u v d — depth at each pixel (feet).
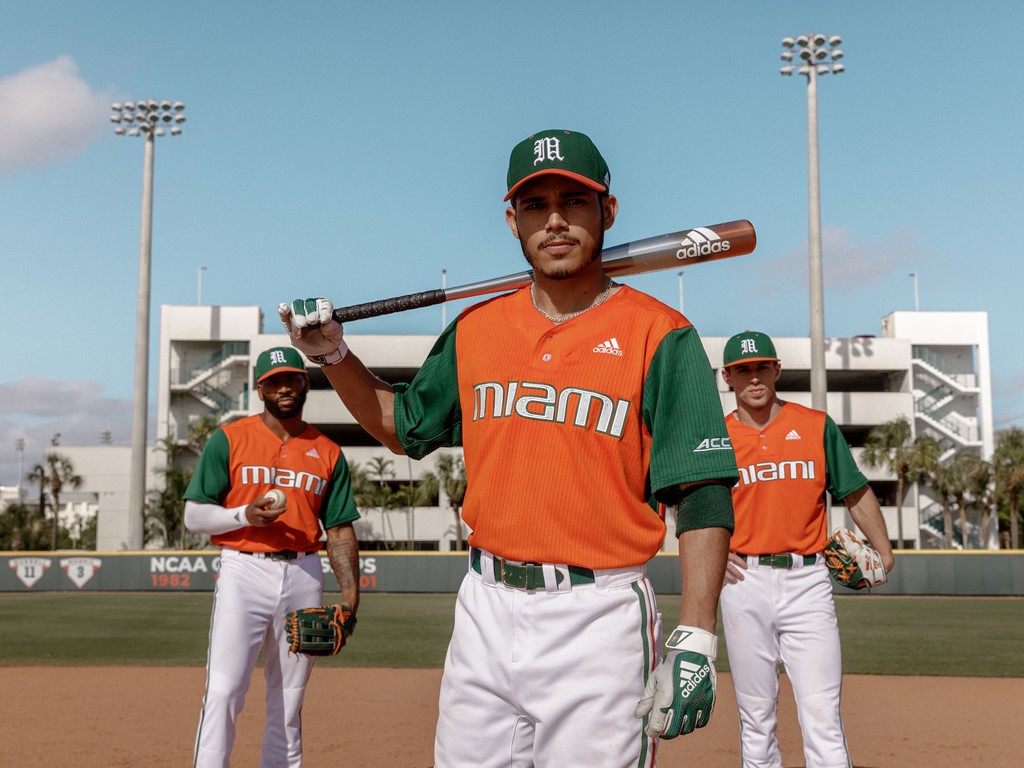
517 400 7.33
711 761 18.26
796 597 14.07
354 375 8.28
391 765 18.26
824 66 98.07
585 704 7.00
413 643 41.04
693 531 6.82
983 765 18.29
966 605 68.54
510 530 7.23
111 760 18.33
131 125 109.40
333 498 14.75
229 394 175.01
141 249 107.34
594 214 7.31
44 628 48.80
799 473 14.29
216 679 13.19
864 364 163.94
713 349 148.25
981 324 175.22
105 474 182.50
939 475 154.40
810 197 97.04
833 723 13.53
